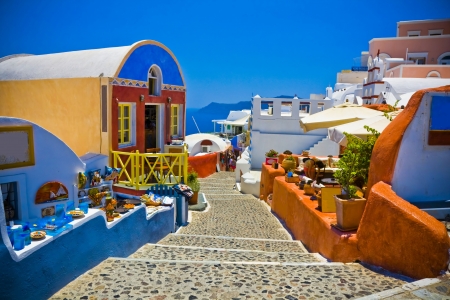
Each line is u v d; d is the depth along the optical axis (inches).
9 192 233.3
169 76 522.0
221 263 223.3
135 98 450.6
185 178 444.1
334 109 499.5
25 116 463.8
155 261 224.8
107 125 410.3
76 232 196.9
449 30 1206.9
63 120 438.9
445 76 946.7
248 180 658.2
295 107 763.4
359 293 176.6
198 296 174.2
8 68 497.4
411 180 246.8
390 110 439.5
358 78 1594.5
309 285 187.2
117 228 248.1
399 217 199.3
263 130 776.3
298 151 765.3
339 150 683.4
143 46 460.1
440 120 245.1
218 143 1173.7
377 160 248.7
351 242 231.3
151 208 342.6
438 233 184.5
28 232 166.9
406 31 1261.1
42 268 169.0
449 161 250.4
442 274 181.2
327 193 293.6
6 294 149.6
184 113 566.6
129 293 177.0
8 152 225.8
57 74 443.5
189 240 336.8
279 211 450.6
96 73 414.6
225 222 425.1
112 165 417.7
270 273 205.6
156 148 493.0
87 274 201.8
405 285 171.2
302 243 327.3
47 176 256.7
